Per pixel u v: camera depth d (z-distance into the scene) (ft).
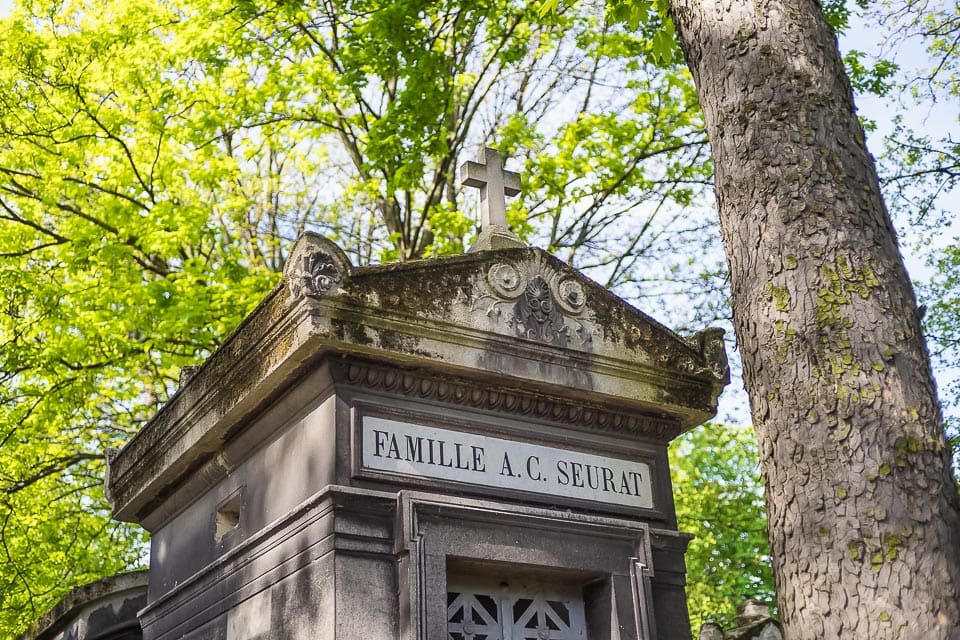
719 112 14.64
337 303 16.37
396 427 17.02
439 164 45.11
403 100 39.11
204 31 39.24
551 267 18.95
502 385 18.08
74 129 40.19
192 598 19.75
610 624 17.90
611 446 19.25
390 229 48.78
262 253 51.80
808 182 13.52
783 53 14.35
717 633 25.29
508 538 17.08
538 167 44.62
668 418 19.95
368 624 15.52
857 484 12.05
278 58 42.09
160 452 21.34
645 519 19.15
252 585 17.61
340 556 15.66
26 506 45.01
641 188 44.83
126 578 25.99
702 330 20.53
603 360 18.92
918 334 13.01
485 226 20.01
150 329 39.73
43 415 40.75
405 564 15.94
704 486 82.89
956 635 11.26
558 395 18.67
